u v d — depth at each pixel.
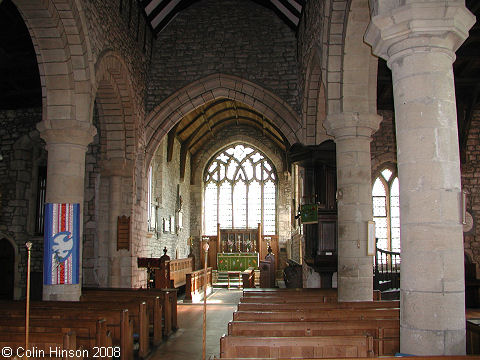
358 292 7.70
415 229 4.54
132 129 12.55
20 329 5.68
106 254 12.56
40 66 8.55
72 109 8.63
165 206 18.45
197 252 23.45
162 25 14.04
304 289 9.52
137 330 7.73
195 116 19.94
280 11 13.47
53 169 8.45
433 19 4.57
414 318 4.48
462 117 14.19
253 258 22.86
